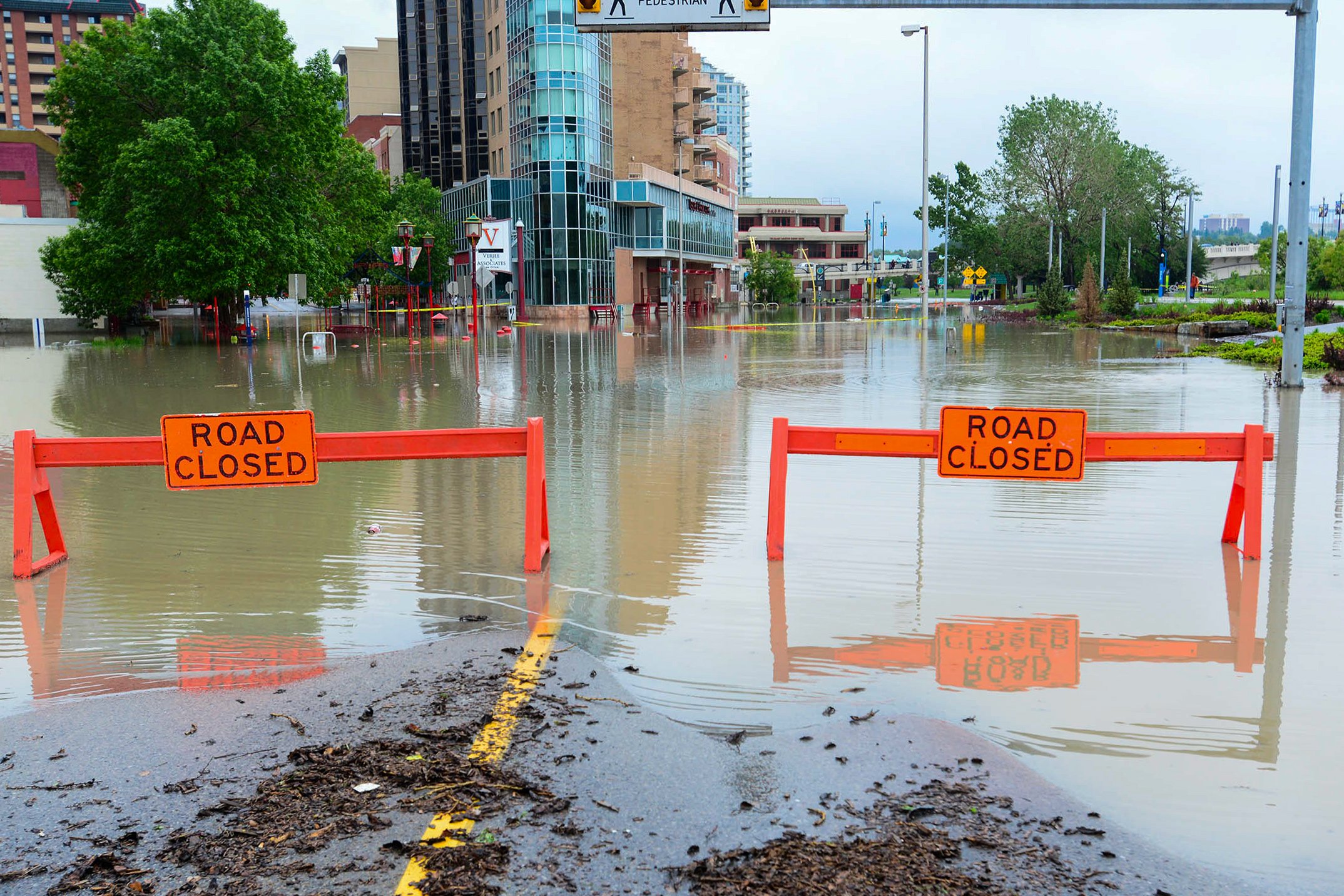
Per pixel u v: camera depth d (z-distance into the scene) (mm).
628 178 78500
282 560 7566
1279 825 3697
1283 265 90312
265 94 37062
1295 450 11766
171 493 10203
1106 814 3771
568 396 18328
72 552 7887
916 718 4633
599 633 5848
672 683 5066
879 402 16484
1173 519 8688
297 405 17172
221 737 4477
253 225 38375
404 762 4172
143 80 37375
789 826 3666
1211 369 22547
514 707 4734
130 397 18891
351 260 51156
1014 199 83062
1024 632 5844
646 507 9258
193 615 6266
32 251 48469
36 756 4320
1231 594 6523
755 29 15969
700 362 26328
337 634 5883
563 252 68875
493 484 10461
